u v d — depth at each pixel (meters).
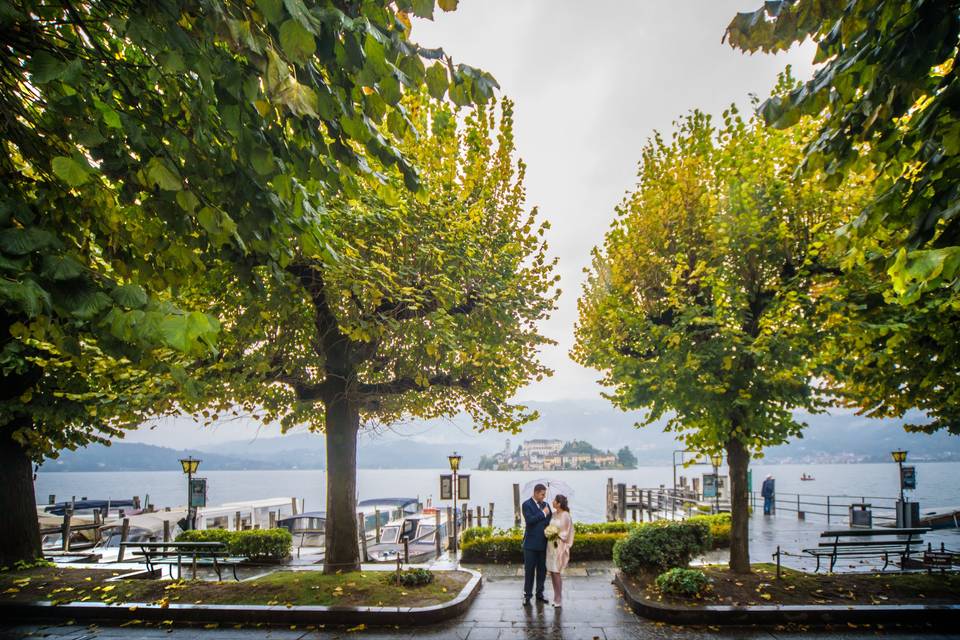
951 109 4.38
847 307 9.02
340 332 11.82
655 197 12.07
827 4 5.00
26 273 2.89
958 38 4.27
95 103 4.09
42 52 3.31
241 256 5.90
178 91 4.62
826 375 10.20
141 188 4.77
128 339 2.92
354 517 12.12
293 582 10.67
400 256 11.24
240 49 3.23
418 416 14.80
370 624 8.98
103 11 4.05
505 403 13.40
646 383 11.26
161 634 8.70
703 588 9.82
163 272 5.62
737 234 10.68
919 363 9.48
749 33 5.47
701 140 11.90
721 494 28.55
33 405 12.12
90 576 11.66
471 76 3.90
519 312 12.54
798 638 8.16
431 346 10.15
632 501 31.25
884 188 6.05
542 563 10.34
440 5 3.70
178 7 3.41
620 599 10.59
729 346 10.08
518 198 13.58
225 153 4.70
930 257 3.33
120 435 13.68
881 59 4.71
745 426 10.07
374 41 3.22
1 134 4.73
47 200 5.04
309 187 5.93
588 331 13.70
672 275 10.69
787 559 15.21
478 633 8.59
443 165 12.54
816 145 5.81
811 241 10.32
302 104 3.17
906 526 19.69
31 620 9.48
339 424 12.16
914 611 8.70
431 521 24.84
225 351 10.62
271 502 32.59
